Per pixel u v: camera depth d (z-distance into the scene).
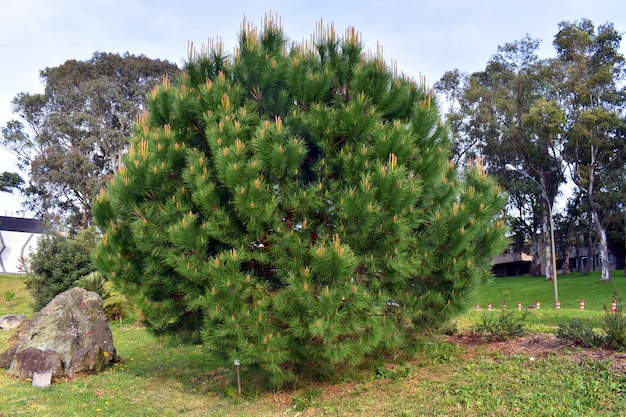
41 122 40.31
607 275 34.81
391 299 6.90
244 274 6.40
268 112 7.12
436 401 6.20
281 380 6.78
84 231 20.89
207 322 6.28
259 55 7.10
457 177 7.64
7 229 40.50
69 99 39.09
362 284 6.28
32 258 18.75
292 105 6.99
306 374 7.45
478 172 7.74
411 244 6.83
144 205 6.77
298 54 7.07
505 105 33.59
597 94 32.06
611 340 6.94
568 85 32.06
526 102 34.03
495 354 7.65
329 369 7.27
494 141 36.31
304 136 6.79
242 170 6.01
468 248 6.93
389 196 6.06
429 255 6.81
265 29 7.53
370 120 6.47
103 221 7.46
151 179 6.57
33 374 8.72
